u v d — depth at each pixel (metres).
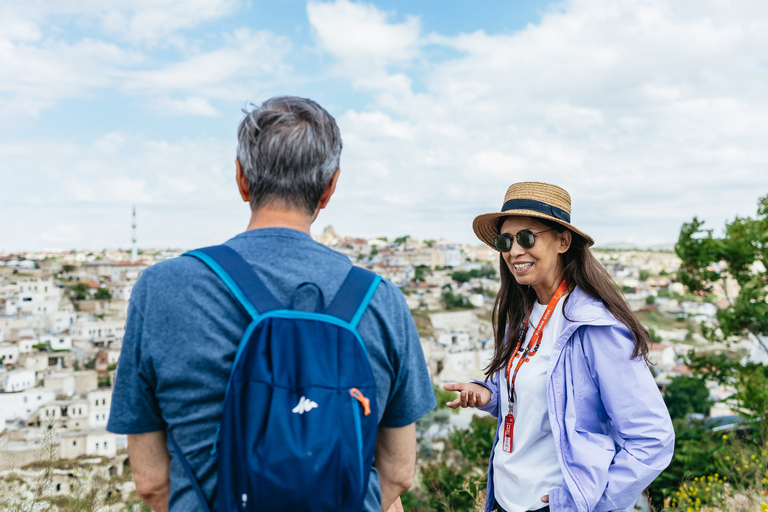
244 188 1.28
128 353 1.08
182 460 1.05
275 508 0.88
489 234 2.24
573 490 1.69
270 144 1.15
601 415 1.85
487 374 2.20
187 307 1.04
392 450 1.26
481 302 166.00
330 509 0.90
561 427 1.80
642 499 3.18
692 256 10.53
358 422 0.98
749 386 6.89
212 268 1.07
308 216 1.22
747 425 6.65
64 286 154.38
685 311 119.38
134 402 1.08
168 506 1.10
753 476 4.52
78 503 3.02
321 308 1.08
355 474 0.94
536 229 1.97
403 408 1.22
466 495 4.63
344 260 1.21
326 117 1.25
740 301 9.55
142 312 1.07
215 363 1.02
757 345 10.05
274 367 0.97
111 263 187.50
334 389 0.97
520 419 1.94
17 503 2.93
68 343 110.00
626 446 1.72
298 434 0.92
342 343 1.04
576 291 1.98
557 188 2.01
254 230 1.16
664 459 1.68
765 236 9.66
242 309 1.05
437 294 167.88
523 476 1.89
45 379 80.44
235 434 0.94
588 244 1.97
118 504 3.14
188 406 1.04
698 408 23.16
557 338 1.93
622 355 1.75
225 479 0.93
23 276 160.62
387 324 1.14
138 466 1.13
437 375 100.12
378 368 1.12
